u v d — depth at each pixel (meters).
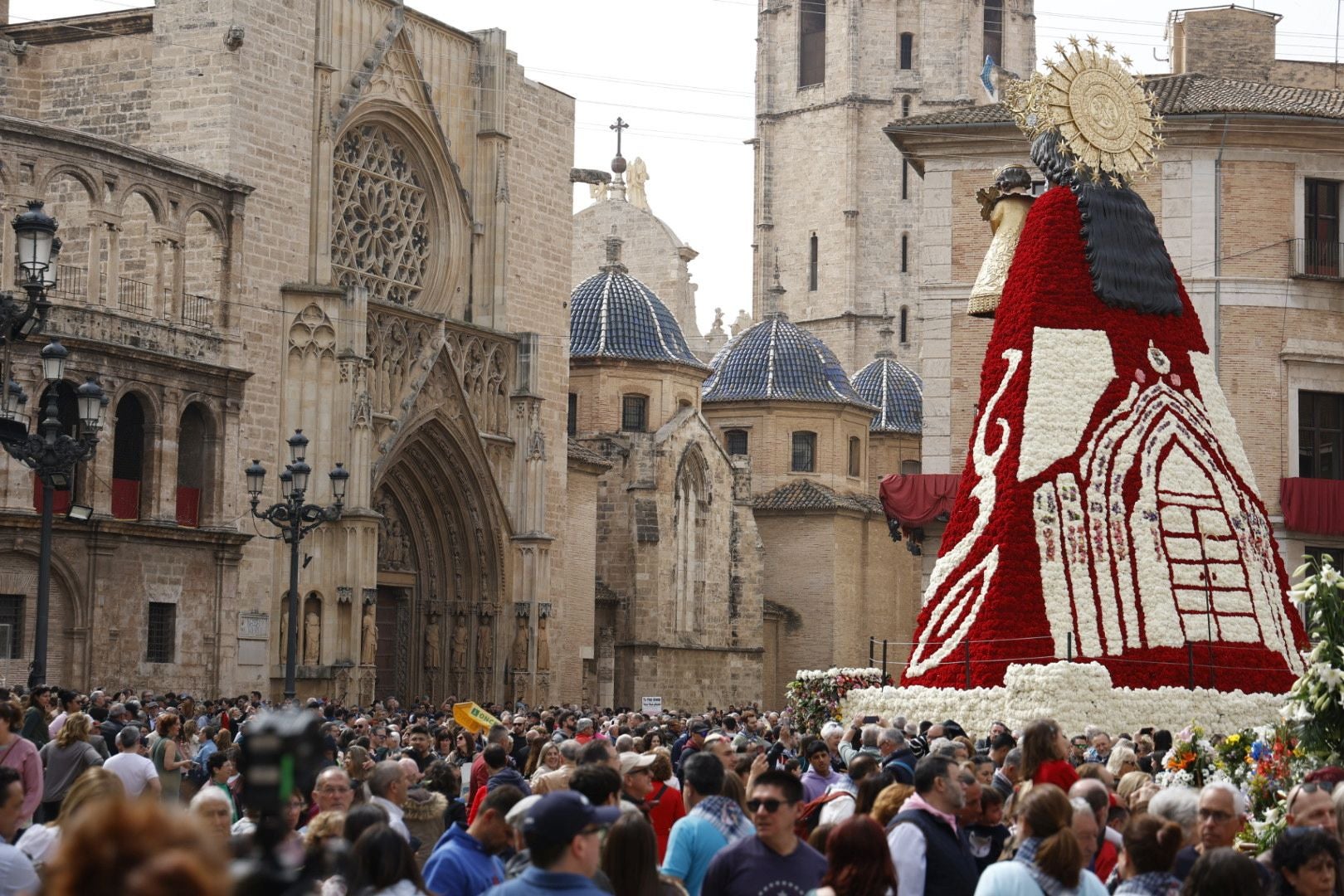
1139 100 47.28
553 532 82.88
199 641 63.28
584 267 136.38
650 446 99.31
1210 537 43.81
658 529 98.50
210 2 67.44
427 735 29.16
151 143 68.31
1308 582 22.67
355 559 68.19
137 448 62.25
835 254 140.00
